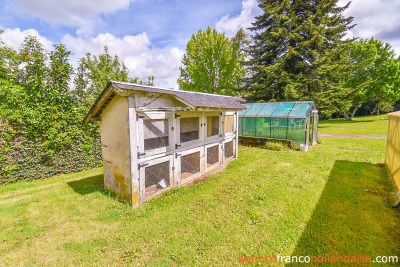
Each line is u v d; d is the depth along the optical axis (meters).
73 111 6.66
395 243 2.79
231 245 2.79
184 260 2.51
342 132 15.95
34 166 5.88
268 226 3.23
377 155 7.88
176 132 4.95
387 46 24.36
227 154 7.50
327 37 19.08
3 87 5.26
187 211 3.76
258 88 19.98
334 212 3.64
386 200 4.09
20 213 3.77
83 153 6.93
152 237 2.98
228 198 4.30
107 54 15.63
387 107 33.91
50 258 2.58
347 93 18.59
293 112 10.22
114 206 4.03
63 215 3.68
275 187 4.84
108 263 2.49
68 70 6.63
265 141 10.52
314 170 6.17
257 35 21.02
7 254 2.66
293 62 18.86
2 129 5.24
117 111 4.11
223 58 16.78
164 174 4.78
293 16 17.89
